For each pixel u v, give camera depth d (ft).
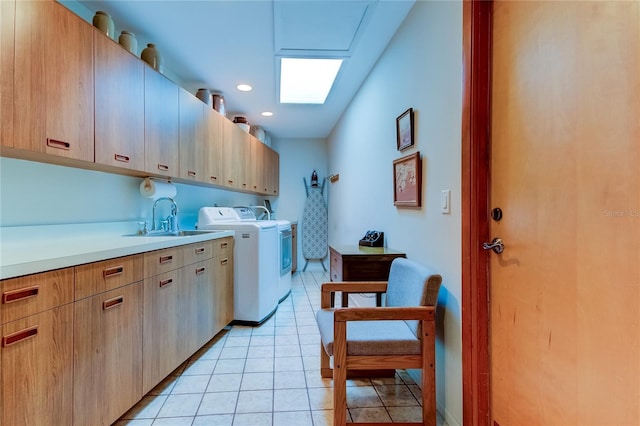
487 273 4.32
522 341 3.76
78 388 4.14
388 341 4.82
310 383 6.29
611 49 2.72
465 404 4.53
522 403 3.76
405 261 5.99
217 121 10.37
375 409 5.45
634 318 2.57
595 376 2.90
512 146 3.90
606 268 2.79
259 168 14.55
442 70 5.23
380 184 8.57
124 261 5.00
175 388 6.10
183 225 10.31
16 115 4.20
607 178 2.77
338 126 14.70
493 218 4.22
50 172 5.69
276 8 6.29
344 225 13.42
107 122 5.74
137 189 8.05
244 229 9.55
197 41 7.61
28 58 4.35
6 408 3.30
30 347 3.55
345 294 6.56
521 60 3.74
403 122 6.75
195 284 7.23
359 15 6.62
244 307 9.54
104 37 5.69
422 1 5.92
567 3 3.13
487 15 4.25
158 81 7.28
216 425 5.04
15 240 5.08
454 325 4.90
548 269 3.39
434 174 5.53
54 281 3.84
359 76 9.82
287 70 9.46
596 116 2.86
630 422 2.60
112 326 4.73
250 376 6.56
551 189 3.35
